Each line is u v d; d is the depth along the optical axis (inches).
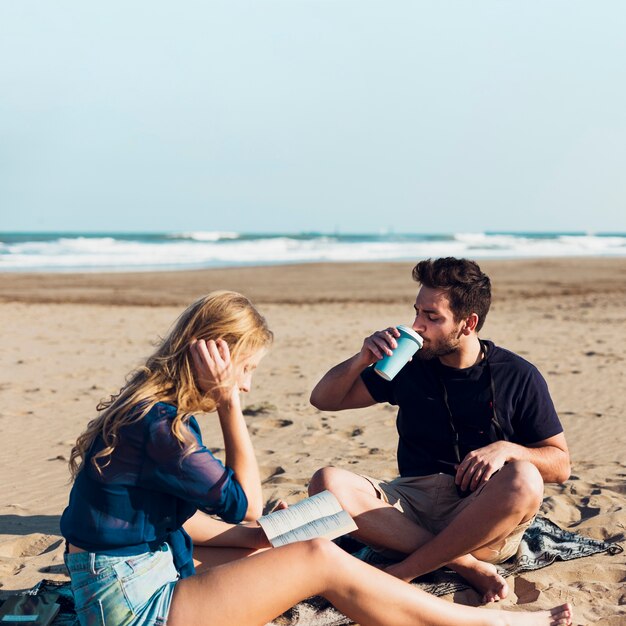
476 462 121.7
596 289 855.7
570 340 446.9
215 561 118.6
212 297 100.6
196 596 94.0
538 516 155.6
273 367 359.9
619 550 144.7
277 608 95.7
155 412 95.3
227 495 96.9
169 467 94.7
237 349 99.7
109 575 94.2
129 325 534.0
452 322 125.0
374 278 1031.6
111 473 94.7
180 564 102.7
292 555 96.3
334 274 1097.4
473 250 2119.8
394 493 134.0
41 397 295.4
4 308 637.3
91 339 461.4
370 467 201.6
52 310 629.9
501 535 120.6
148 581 95.2
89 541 95.0
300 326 524.4
